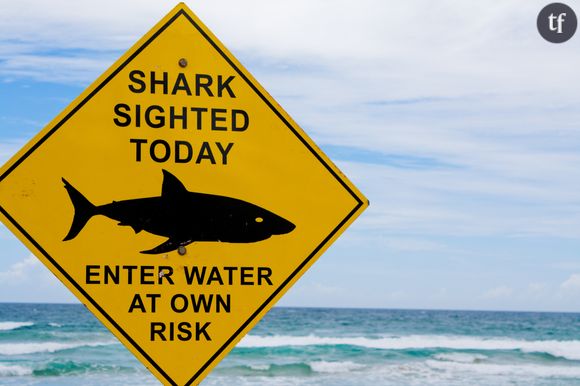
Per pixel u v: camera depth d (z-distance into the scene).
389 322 48.19
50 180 3.26
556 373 29.59
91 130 3.32
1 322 41.50
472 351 35.16
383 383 26.53
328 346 34.19
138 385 24.44
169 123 3.40
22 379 25.80
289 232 3.44
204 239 3.36
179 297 3.31
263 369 28.62
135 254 3.29
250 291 3.38
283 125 3.51
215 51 3.49
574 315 65.31
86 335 34.94
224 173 3.42
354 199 3.52
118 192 3.32
